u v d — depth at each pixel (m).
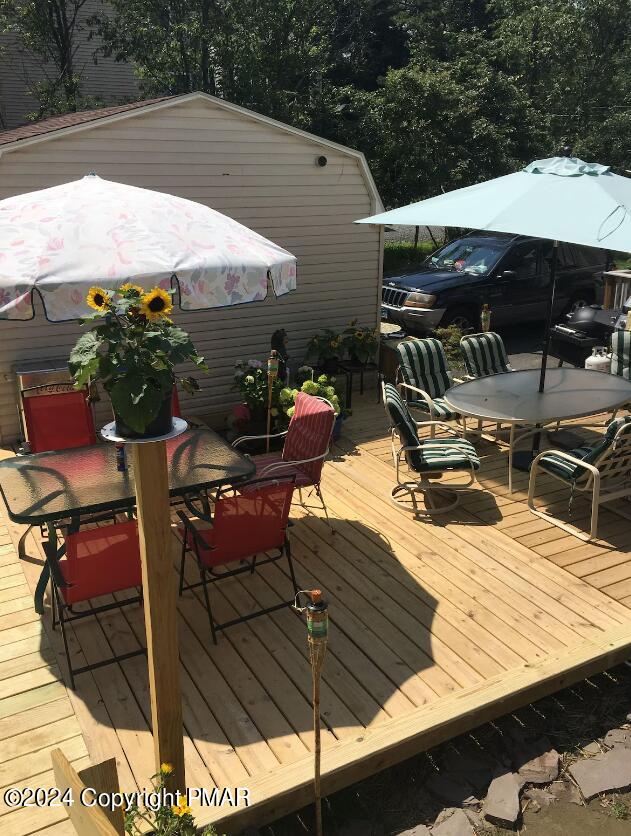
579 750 3.46
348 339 7.81
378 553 4.82
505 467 6.24
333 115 17.75
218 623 4.09
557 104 20.44
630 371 7.01
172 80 16.56
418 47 21.59
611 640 3.86
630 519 5.21
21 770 3.06
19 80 16.34
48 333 6.46
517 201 4.93
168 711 2.64
